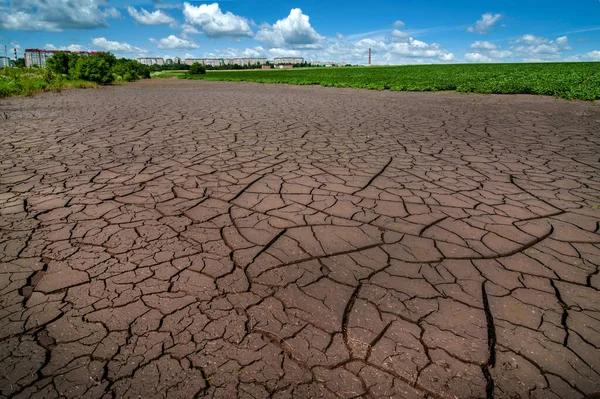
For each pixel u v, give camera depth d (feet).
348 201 10.53
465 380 4.60
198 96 48.06
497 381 4.58
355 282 6.64
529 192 11.24
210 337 5.27
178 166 14.07
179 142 18.53
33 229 8.63
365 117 27.71
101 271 6.91
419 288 6.47
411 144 18.16
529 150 16.67
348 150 16.87
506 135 20.21
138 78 116.37
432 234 8.50
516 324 5.58
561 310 5.89
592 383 4.56
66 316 5.69
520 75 75.92
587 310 5.89
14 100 41.14
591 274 6.88
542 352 5.05
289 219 9.31
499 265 7.20
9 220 9.11
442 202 10.46
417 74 100.78
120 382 4.52
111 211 9.72
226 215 9.53
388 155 15.92
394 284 6.58
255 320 5.63
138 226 8.84
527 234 8.50
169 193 11.11
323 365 4.81
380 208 10.02
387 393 4.42
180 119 26.66
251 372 4.69
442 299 6.16
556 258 7.45
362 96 46.75
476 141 18.78
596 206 10.08
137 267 7.06
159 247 7.85
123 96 47.62
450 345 5.16
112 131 21.49
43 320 5.60
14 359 4.86
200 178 12.60
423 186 11.82
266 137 19.94
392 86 59.16
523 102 36.52
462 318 5.70
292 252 7.69
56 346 5.10
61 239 8.15
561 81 56.90
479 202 10.46
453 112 30.07
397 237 8.36
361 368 4.77
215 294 6.26
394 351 5.05
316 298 6.18
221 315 5.74
